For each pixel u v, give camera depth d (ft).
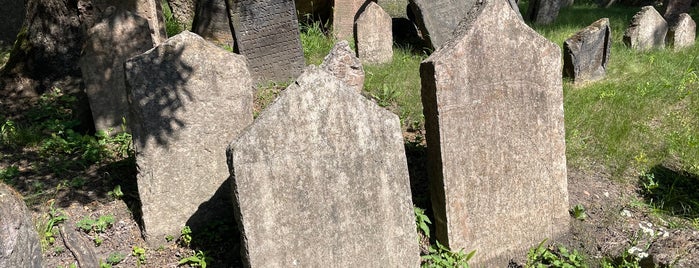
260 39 16.33
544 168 10.12
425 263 9.53
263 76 16.62
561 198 10.41
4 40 21.11
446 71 8.93
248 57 16.29
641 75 17.38
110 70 12.97
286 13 16.44
